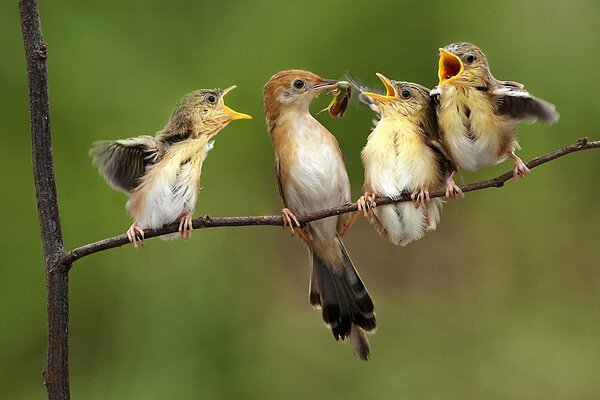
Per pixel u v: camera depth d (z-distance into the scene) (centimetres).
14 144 1197
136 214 739
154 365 1146
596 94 1215
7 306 1153
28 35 629
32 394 1147
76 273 1152
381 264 1336
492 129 751
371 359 1258
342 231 863
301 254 1248
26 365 1152
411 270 1331
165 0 1258
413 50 1202
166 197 736
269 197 1220
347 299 877
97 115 1194
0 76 1212
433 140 794
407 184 782
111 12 1246
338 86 855
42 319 1157
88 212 1159
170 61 1234
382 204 767
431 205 794
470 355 1268
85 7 1240
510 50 1209
